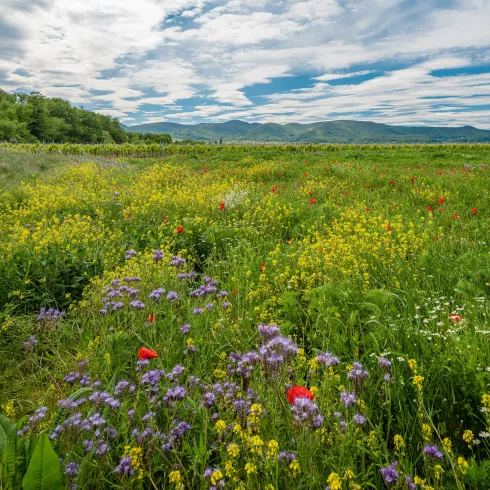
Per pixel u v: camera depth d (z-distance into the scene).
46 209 9.39
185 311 3.89
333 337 3.18
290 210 8.63
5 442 1.74
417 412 2.20
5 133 85.69
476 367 2.41
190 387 2.40
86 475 1.87
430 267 4.78
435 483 1.71
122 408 2.25
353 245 5.64
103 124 136.12
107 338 3.23
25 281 4.29
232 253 5.86
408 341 2.93
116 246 6.48
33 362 3.26
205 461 1.87
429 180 11.88
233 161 24.45
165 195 10.08
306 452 1.79
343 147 48.94
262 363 1.96
